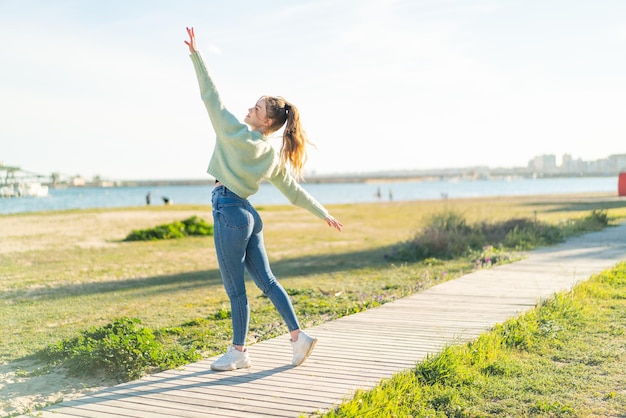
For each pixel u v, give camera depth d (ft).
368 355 15.98
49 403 14.43
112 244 64.85
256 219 13.97
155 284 36.81
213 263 48.06
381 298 27.27
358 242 64.18
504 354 16.60
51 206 237.25
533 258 40.06
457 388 13.85
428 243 48.19
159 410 11.72
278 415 11.42
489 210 110.22
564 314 21.39
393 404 12.26
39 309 28.55
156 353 17.15
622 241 50.70
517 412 12.37
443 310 22.61
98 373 16.80
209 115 13.29
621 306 23.16
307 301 28.45
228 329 22.86
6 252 56.85
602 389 13.69
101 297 32.07
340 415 11.32
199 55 13.28
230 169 13.35
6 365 18.13
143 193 618.03
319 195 409.90
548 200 154.92
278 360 15.53
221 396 12.59
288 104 14.40
